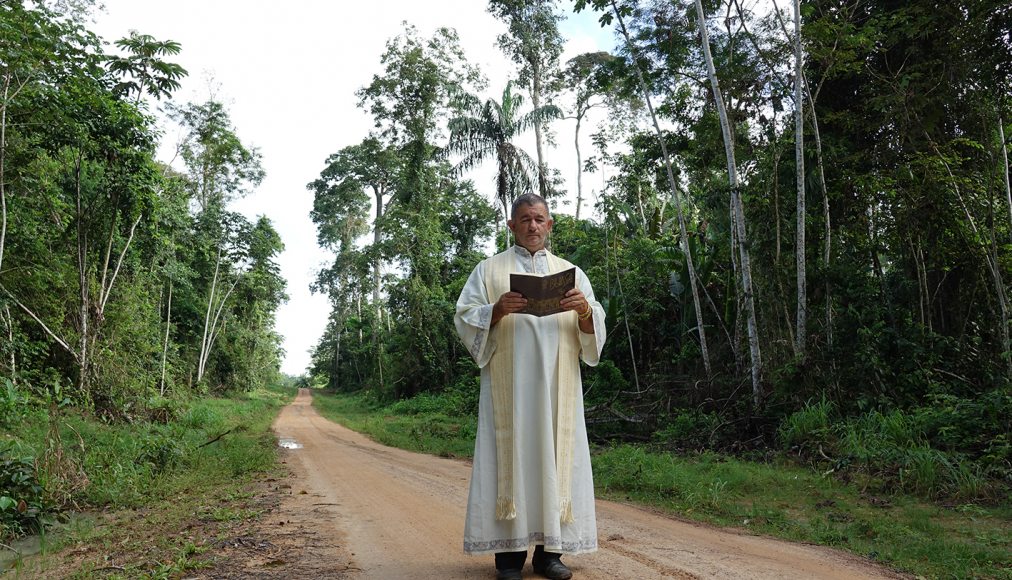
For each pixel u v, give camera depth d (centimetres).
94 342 1509
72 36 1346
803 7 1162
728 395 1277
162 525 529
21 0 1252
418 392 3238
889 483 738
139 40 1449
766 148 1269
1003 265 1070
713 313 1633
